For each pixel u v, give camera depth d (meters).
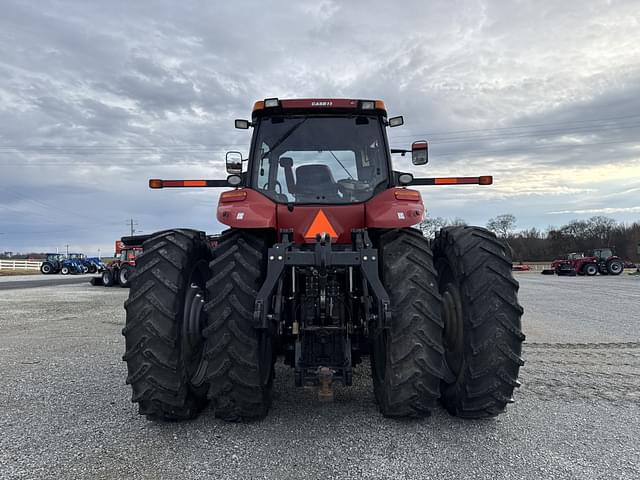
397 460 2.62
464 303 3.11
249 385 3.00
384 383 3.11
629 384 4.29
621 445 2.85
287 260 3.01
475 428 3.11
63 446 2.83
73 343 6.40
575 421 3.28
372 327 3.07
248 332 3.01
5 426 3.17
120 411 3.48
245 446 2.81
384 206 3.27
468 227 3.44
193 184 4.04
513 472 2.48
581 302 11.77
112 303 12.26
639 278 24.83
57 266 38.22
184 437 2.96
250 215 3.22
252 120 3.82
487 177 3.99
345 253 2.99
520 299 12.57
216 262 3.19
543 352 5.71
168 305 3.08
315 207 3.43
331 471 2.49
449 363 3.43
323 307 3.15
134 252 19.66
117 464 2.58
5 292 16.56
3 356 5.53
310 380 3.08
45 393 3.96
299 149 3.73
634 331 7.28
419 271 3.08
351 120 3.76
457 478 2.42
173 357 3.06
